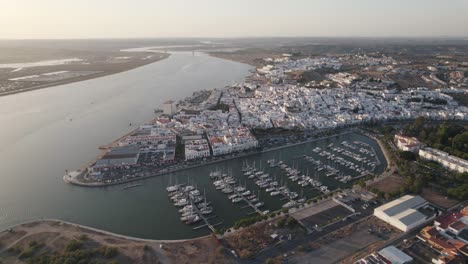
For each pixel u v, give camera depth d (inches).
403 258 6929.1
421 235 7819.9
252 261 7204.7
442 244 7322.8
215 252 7504.9
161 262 7130.9
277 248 7632.9
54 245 7726.4
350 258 7199.8
